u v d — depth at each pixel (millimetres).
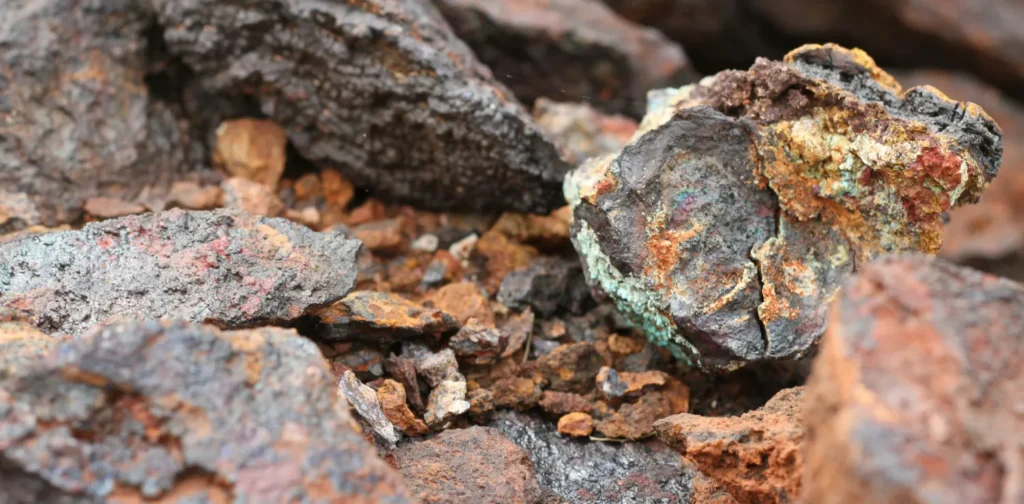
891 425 328
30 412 344
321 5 471
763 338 419
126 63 504
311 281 416
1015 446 326
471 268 496
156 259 413
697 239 422
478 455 407
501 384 449
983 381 334
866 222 423
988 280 346
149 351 349
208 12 482
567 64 595
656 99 470
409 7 485
